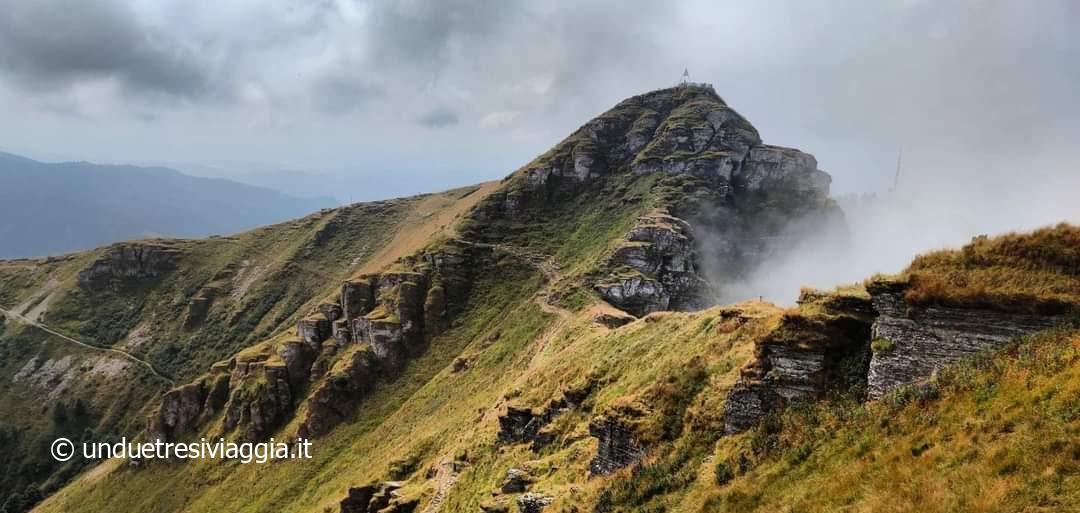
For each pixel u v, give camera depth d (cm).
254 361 19988
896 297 2497
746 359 3023
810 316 2709
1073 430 1739
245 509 14238
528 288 19725
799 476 2219
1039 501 1608
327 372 18462
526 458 4872
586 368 6100
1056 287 2255
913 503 1791
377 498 7319
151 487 17188
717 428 2778
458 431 8694
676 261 18650
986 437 1900
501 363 13900
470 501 4947
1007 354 2184
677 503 2484
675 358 4156
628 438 3111
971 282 2378
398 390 17225
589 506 2827
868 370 2550
